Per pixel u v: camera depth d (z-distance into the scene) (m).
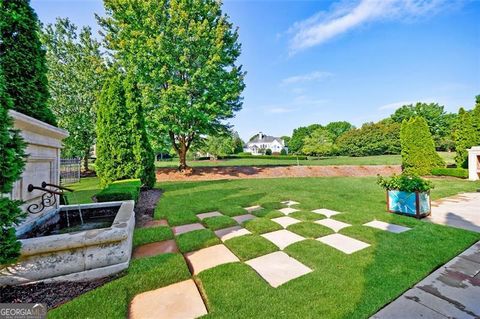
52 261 2.22
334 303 1.93
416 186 4.63
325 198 6.80
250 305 1.92
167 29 10.47
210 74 11.14
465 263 2.68
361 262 2.68
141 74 10.51
